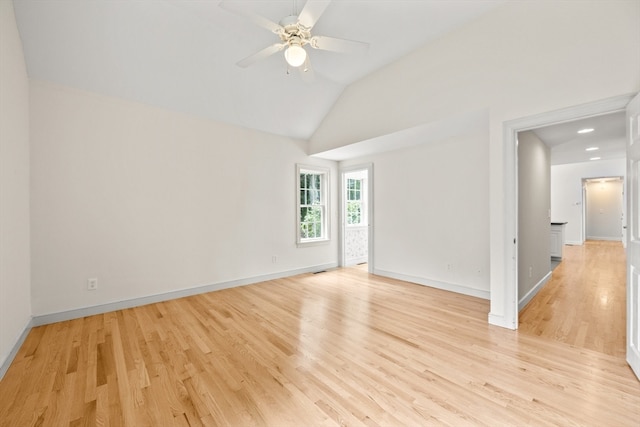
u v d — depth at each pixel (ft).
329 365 6.83
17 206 7.91
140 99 11.24
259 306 11.20
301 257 17.07
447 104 10.12
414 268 14.73
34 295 9.21
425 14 9.12
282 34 7.23
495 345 7.77
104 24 8.75
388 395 5.70
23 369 6.70
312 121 15.79
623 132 12.12
